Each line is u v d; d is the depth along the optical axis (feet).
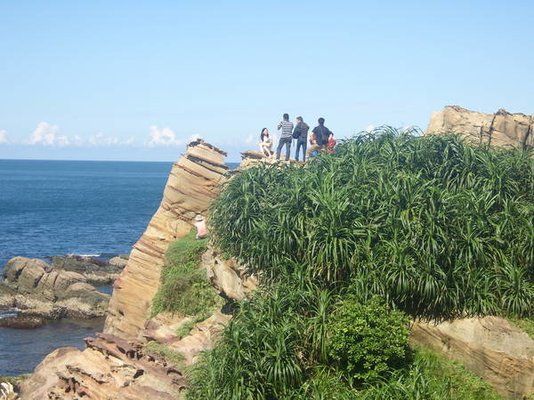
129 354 56.90
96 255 186.29
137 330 80.28
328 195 51.47
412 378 44.34
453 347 46.42
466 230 48.26
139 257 81.92
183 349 59.62
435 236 47.60
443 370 45.83
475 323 45.80
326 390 44.55
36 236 222.89
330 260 49.11
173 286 69.26
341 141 59.88
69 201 364.58
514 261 47.93
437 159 54.19
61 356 73.56
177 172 82.94
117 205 345.10
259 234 53.98
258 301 49.14
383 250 48.39
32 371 91.61
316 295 48.80
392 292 47.78
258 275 54.70
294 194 52.95
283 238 51.49
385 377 44.88
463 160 53.11
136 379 54.95
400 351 44.91
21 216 282.77
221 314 62.28
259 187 58.75
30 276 130.72
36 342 105.70
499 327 45.14
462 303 47.03
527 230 48.19
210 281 65.62
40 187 489.26
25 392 71.10
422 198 49.62
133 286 81.41
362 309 45.80
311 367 46.60
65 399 57.57
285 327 45.98
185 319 66.44
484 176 52.31
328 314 47.47
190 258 74.33
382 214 49.96
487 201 49.93
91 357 58.49
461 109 72.13
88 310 122.31
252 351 45.55
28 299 125.29
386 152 55.47
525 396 44.01
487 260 47.88
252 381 44.52
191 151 83.87
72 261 159.33
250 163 81.82
